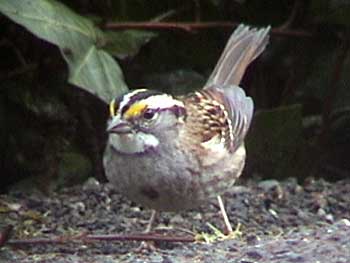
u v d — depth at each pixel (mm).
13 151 14109
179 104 10867
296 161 14172
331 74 15023
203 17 14664
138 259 10352
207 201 11469
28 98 14133
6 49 14156
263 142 14070
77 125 14328
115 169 10852
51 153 14117
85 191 12891
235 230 11484
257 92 15508
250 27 13984
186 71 14750
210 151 10984
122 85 12344
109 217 11992
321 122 15047
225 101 11664
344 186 13172
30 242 10703
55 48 14039
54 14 12289
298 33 14984
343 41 14789
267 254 10070
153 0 14219
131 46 13562
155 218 11742
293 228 11609
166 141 10734
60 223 11812
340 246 10109
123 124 10617
